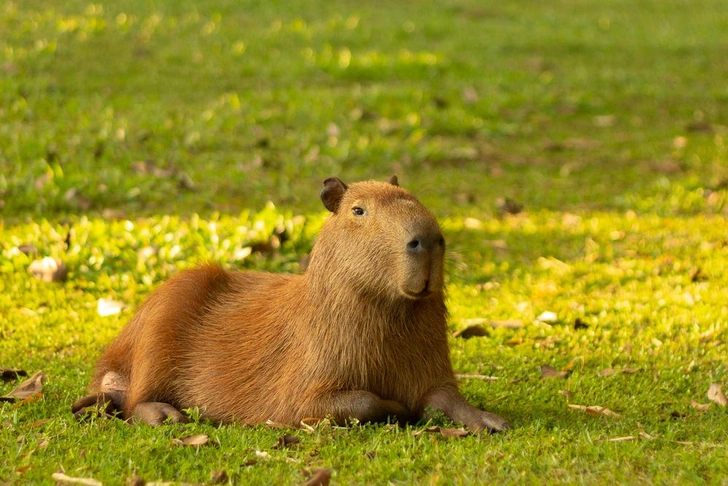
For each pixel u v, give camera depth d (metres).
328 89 25.66
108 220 16.50
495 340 11.89
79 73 25.45
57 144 19.88
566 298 13.56
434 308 8.60
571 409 9.43
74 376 10.44
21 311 12.75
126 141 20.56
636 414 9.29
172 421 8.75
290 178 19.59
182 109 23.23
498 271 14.93
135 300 13.25
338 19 33.47
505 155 22.19
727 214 18.14
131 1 32.81
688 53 31.91
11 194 17.31
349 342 8.37
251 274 10.03
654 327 12.23
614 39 33.31
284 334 8.88
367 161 20.78
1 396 9.45
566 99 26.03
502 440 8.04
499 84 27.00
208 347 9.32
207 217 17.06
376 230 8.16
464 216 17.97
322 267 8.49
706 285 13.80
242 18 32.62
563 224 17.45
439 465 7.41
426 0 38.09
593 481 7.08
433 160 21.38
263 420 8.77
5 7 30.48
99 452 7.80
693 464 7.37
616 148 22.95
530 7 38.62
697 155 22.20
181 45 28.62
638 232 16.94
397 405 8.54
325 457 7.68
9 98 22.62
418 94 24.86
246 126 22.14
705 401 9.70
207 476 7.35
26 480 7.22
